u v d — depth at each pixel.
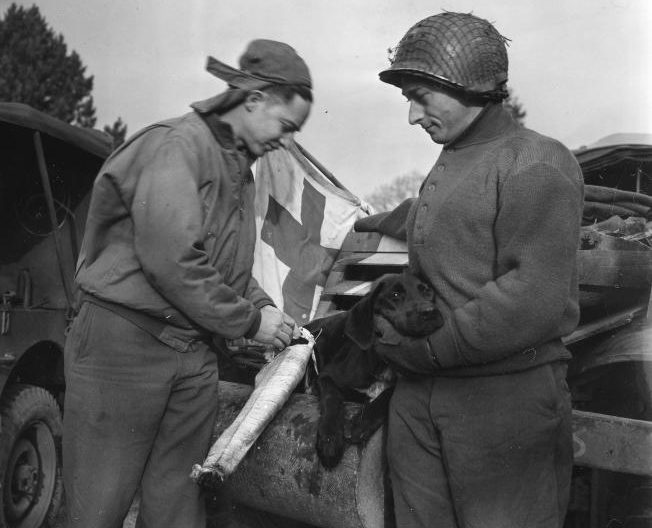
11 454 3.31
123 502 2.12
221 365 3.15
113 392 2.06
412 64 1.80
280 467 2.30
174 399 2.16
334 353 2.66
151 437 2.14
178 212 1.95
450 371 1.80
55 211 3.61
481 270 1.75
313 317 3.54
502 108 1.84
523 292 1.62
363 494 2.13
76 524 2.09
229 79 2.13
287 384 2.35
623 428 2.30
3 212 3.36
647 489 2.56
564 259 1.63
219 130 2.10
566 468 1.85
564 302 1.65
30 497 3.41
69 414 2.11
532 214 1.63
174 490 2.20
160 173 1.98
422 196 1.91
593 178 3.87
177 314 2.07
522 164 1.67
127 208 2.05
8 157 3.38
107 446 2.08
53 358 3.63
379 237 3.70
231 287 2.25
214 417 2.27
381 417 2.16
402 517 1.93
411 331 1.83
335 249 3.76
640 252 2.95
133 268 2.06
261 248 3.58
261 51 2.12
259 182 3.62
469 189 1.75
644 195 3.51
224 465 2.07
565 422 1.81
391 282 2.15
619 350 2.75
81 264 2.16
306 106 2.15
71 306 3.54
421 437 1.88
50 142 3.51
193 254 1.96
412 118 1.89
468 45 1.77
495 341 1.66
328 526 2.26
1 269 3.36
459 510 1.81
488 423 1.75
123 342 2.06
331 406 2.29
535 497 1.75
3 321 3.25
